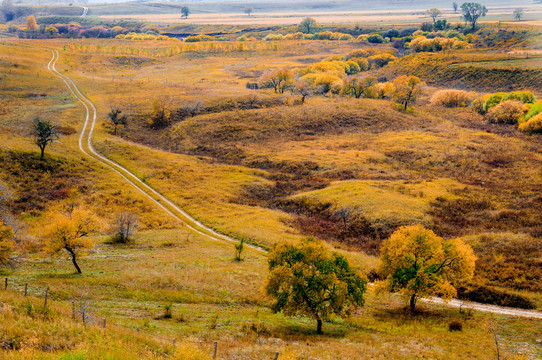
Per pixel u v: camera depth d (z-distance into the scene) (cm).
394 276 3478
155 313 2988
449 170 8212
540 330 3028
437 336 2841
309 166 8412
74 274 3753
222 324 2873
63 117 10719
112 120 10375
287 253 2978
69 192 6425
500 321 3234
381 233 5566
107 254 4541
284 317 3247
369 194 6550
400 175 7831
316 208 6512
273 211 6475
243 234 5475
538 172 7744
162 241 5119
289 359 2077
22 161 6950
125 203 6412
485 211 6050
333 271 2873
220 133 10462
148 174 7662
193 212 6306
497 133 10644
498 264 4381
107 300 3186
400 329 3006
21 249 4469
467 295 3862
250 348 2300
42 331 2111
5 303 2453
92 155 8431
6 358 1730
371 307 3612
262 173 8131
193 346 2048
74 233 3775
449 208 6191
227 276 3981
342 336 2814
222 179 7731
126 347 2008
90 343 2023
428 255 3462
